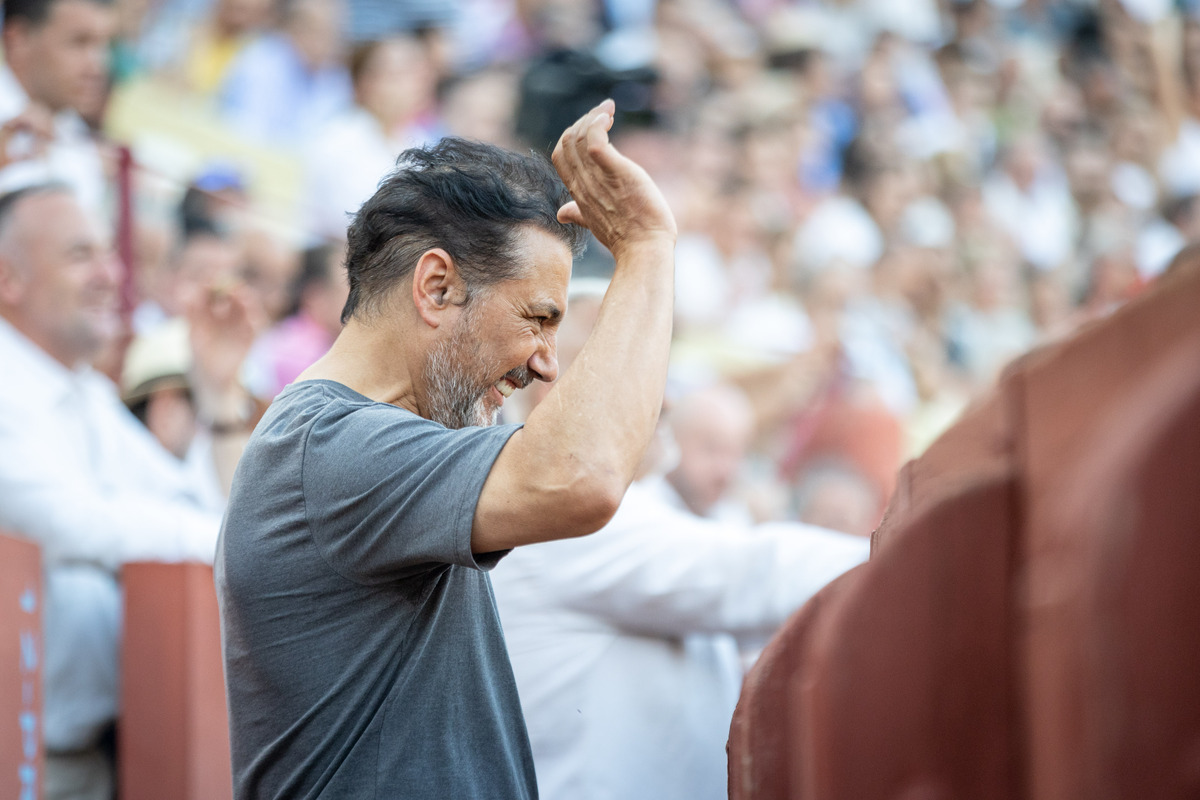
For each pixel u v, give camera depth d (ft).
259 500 17.15
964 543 12.00
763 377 87.81
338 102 86.74
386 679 16.92
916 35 125.08
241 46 84.89
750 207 100.58
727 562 27.02
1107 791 9.71
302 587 16.81
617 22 105.19
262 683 17.04
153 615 30.32
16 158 43.78
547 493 15.40
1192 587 9.66
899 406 89.51
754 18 114.93
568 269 18.43
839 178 109.50
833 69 114.42
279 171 82.38
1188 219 124.36
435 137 89.10
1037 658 10.87
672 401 39.88
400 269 17.98
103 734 30.86
